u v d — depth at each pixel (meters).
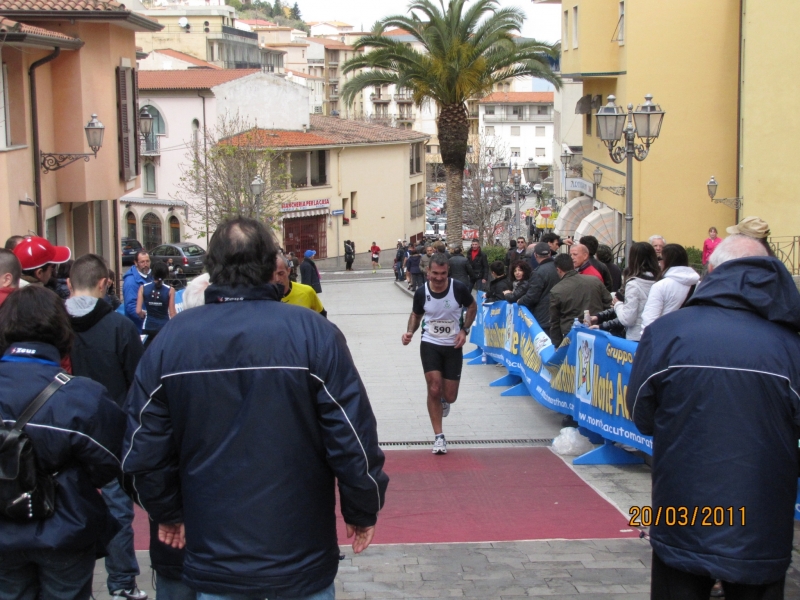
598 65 29.09
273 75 60.78
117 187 24.45
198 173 48.09
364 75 34.94
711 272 4.20
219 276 3.60
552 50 34.66
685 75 27.55
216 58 94.38
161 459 3.55
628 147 16.16
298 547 3.46
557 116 57.06
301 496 3.46
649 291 8.12
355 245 65.62
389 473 8.34
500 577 5.71
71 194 23.48
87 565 4.17
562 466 8.52
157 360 3.52
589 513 7.05
